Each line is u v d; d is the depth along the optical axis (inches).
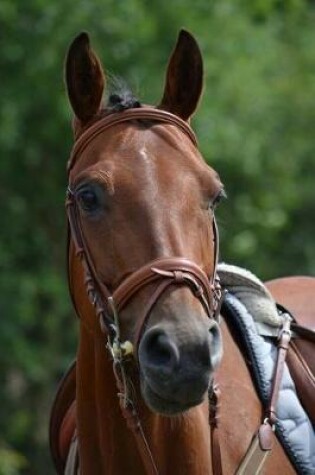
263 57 1061.1
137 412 298.5
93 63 316.8
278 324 348.5
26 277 939.3
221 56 997.8
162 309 283.1
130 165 297.1
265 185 1040.2
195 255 291.3
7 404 995.9
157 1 966.4
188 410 290.7
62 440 363.9
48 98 940.6
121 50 926.4
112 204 294.4
